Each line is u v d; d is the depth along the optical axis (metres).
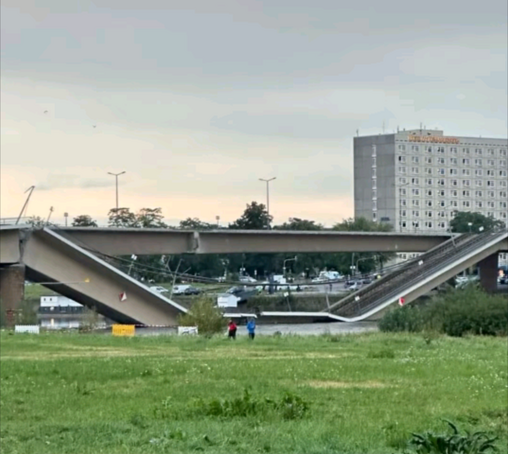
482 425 19.56
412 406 22.34
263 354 41.75
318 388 26.03
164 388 26.00
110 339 54.50
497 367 33.53
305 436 16.97
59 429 18.34
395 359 37.56
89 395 24.48
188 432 17.31
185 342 52.12
